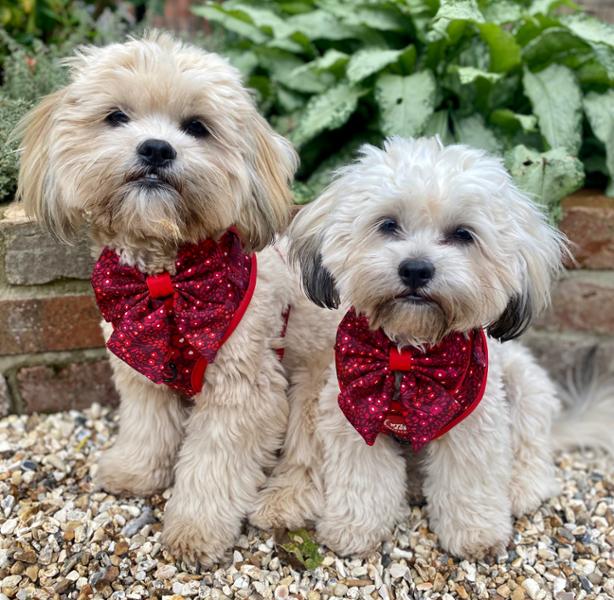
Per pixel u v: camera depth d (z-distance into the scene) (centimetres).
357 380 55
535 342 87
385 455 60
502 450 60
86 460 71
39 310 74
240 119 56
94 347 77
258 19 94
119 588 56
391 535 63
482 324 54
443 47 85
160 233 53
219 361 57
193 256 56
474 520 60
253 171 59
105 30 101
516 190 56
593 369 86
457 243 52
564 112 84
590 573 61
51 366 77
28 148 58
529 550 62
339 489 60
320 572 59
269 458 64
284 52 97
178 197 53
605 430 77
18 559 58
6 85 87
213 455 60
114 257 57
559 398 84
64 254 72
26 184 59
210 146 56
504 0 87
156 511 65
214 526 59
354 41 96
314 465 64
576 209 81
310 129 85
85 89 54
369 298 52
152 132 53
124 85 53
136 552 60
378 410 54
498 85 89
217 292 56
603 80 88
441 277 49
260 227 60
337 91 89
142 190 52
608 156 84
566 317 86
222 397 58
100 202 53
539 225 56
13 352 75
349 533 60
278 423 62
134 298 56
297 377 65
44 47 92
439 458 60
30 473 68
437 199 50
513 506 66
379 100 84
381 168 53
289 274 64
